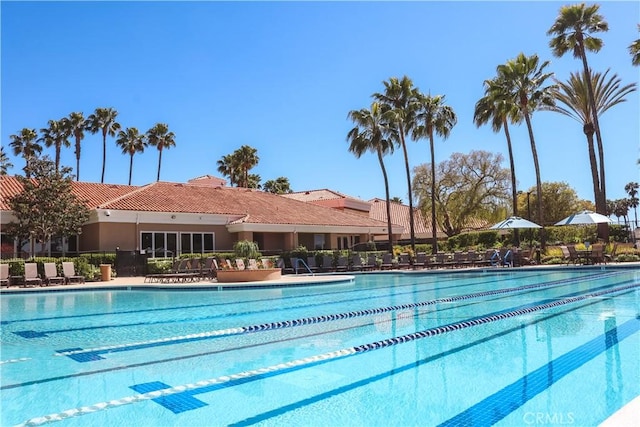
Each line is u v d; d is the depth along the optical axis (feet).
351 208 160.25
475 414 14.94
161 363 22.90
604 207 100.01
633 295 45.14
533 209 189.37
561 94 107.55
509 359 21.79
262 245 110.73
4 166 106.63
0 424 15.15
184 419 15.26
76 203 83.92
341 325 32.96
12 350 26.43
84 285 66.80
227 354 24.62
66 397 17.79
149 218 91.86
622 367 19.74
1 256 84.94
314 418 15.03
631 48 100.07
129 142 203.92
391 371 20.44
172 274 71.00
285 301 48.39
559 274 71.67
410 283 66.28
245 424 14.67
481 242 132.16
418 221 179.32
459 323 32.27
